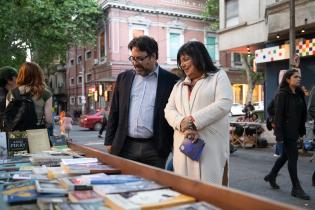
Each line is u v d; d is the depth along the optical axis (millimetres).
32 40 18047
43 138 3336
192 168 2568
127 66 26766
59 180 1972
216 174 2543
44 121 3773
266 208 1194
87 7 23188
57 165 2590
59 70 37844
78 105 34625
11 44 17516
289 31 10273
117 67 26438
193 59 2660
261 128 10695
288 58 11203
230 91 2611
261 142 10523
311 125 8992
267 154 9203
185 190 1627
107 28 26766
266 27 11914
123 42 26578
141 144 3121
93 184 1831
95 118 22641
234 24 14102
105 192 1631
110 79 25438
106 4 25969
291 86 4680
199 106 2621
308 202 4586
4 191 1754
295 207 1113
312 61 10695
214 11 27891
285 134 4684
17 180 2045
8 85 4414
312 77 10703
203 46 2736
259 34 12688
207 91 2617
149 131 3109
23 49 18188
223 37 14500
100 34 28188
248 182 5883
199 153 2500
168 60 27953
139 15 26922
